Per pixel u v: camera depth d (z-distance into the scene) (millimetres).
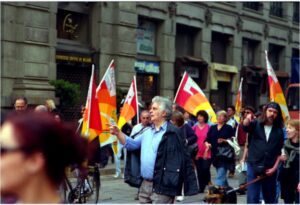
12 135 1905
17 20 16953
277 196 8891
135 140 6691
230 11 27453
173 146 6270
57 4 18375
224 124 11039
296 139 7887
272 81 11750
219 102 27406
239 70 28297
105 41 20328
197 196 11195
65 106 17562
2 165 1899
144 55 22641
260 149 7719
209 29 26094
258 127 7793
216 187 6629
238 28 28156
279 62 32562
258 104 30109
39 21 17500
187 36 25594
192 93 12102
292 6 33000
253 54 30281
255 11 29547
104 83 9906
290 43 32969
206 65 25438
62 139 1965
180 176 6227
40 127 1931
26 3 17047
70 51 19062
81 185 9078
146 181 6500
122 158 17375
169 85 23672
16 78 16891
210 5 26000
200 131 11406
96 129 9117
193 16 24969
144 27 22812
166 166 6234
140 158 6711
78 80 19781
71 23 19469
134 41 21406
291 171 7895
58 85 17375
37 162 1921
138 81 22406
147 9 22312
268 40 30859
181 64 24000
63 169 1985
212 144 11016
